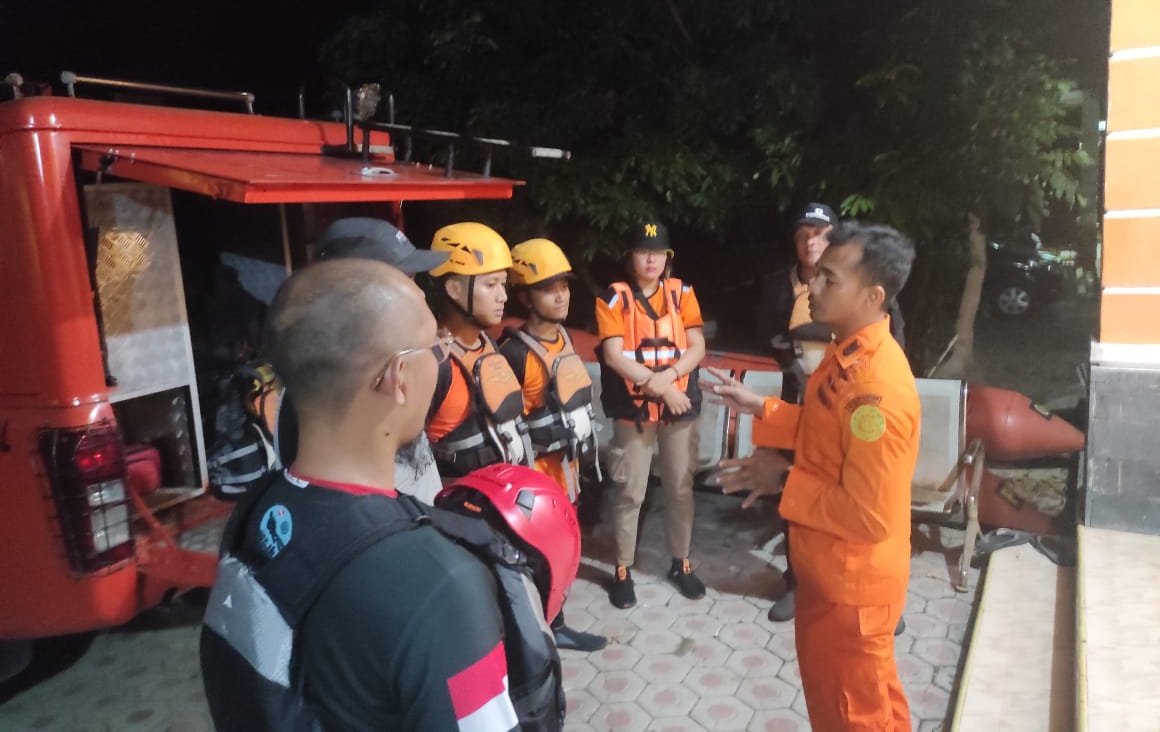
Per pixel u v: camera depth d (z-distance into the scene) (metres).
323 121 3.57
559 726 1.32
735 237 8.04
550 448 3.23
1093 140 5.48
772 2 6.29
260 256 3.62
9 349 2.58
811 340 3.54
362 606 1.00
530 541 1.38
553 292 3.21
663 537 4.55
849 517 2.09
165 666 3.52
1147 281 3.23
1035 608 3.43
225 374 3.45
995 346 9.68
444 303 2.81
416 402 1.16
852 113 6.30
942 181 5.63
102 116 2.60
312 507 1.07
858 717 2.24
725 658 3.42
